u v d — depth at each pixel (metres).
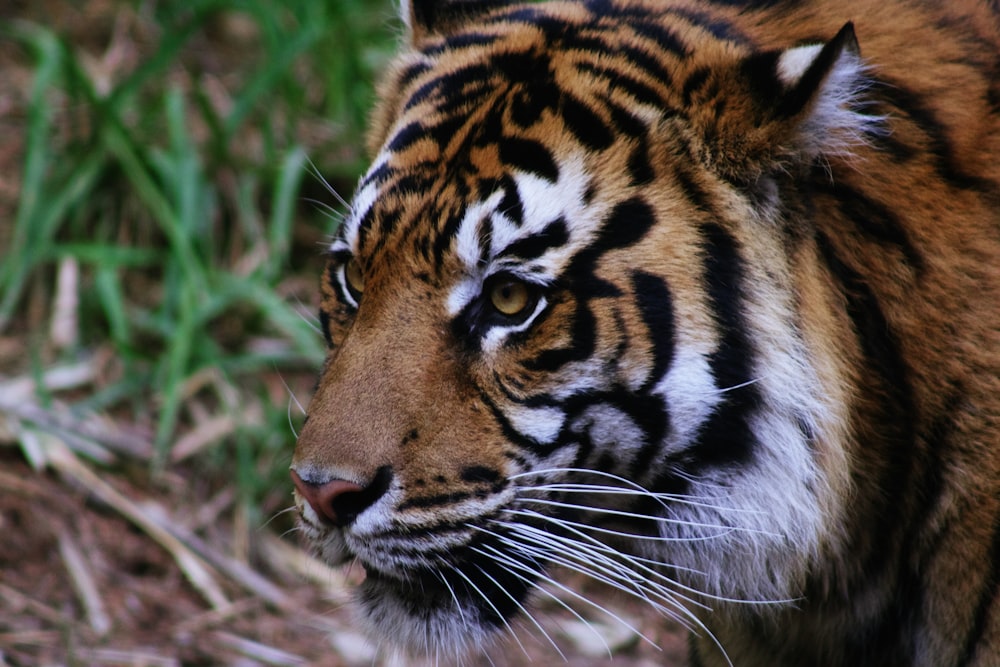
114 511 9.19
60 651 7.96
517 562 5.55
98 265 10.62
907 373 5.59
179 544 9.05
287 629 8.62
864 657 6.14
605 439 5.46
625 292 5.34
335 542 5.57
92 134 11.04
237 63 13.09
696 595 6.25
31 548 8.73
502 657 8.69
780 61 5.35
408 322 5.41
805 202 5.52
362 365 5.38
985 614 5.62
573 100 5.52
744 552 5.75
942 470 5.62
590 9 5.98
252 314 10.80
